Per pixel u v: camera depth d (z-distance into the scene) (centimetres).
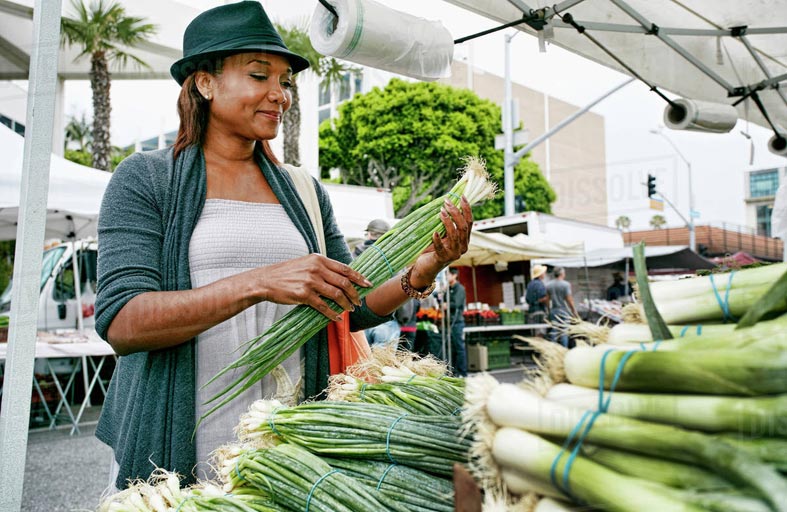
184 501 98
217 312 107
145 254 117
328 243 152
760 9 160
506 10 160
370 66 153
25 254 138
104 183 379
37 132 140
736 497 53
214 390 119
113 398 129
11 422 134
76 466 377
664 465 55
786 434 53
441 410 100
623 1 154
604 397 58
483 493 64
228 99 125
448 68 160
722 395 55
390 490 88
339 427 96
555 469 57
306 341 121
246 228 127
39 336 461
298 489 91
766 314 61
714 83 176
